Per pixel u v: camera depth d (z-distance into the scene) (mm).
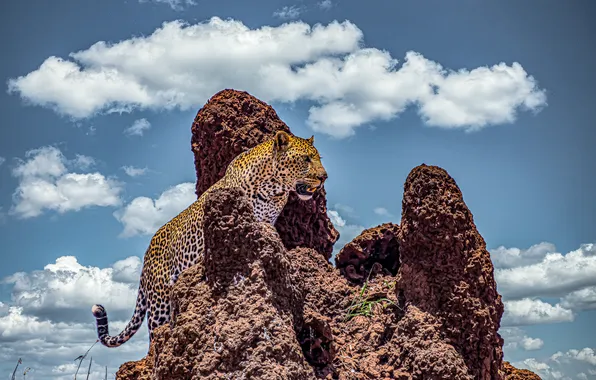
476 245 9977
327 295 10742
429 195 9898
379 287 10758
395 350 9797
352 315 10508
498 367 9953
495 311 9992
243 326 8758
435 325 9656
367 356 9984
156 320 13219
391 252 11664
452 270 9797
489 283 9938
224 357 8664
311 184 13383
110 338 13500
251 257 9211
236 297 9016
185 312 9141
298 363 8867
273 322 8859
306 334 9664
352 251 11594
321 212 13297
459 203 9930
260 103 14570
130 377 11125
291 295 9547
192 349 8891
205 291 9242
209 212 9289
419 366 9383
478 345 9672
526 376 11477
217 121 14102
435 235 9820
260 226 9586
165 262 13180
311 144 14250
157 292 13180
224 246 9203
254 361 8555
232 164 13656
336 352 9859
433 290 9805
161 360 9023
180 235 12938
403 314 10102
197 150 14562
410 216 10000
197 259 12531
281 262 9359
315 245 13117
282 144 13594
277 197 13523
